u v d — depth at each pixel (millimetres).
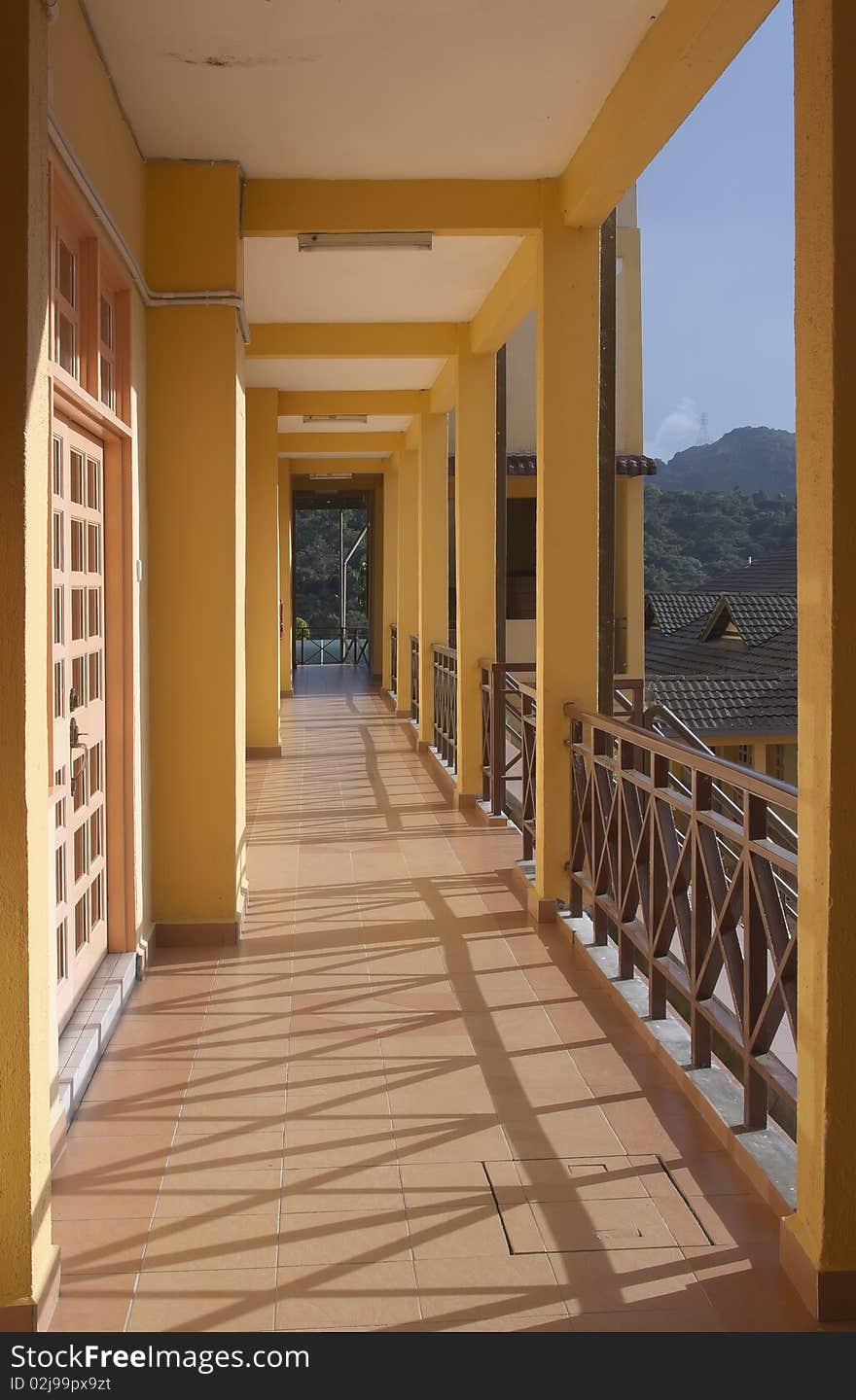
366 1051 3805
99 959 4383
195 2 3537
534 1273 2523
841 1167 2352
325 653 25375
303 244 5227
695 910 3467
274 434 10109
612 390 5641
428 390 10219
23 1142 2285
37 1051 2361
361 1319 2352
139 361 4699
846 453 2311
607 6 3604
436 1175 2965
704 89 3662
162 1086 3535
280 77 4066
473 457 7980
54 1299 2410
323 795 8641
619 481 12969
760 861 2947
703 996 3469
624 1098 3428
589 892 4879
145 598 4863
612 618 5664
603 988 4406
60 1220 2752
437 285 6734
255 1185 2922
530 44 3850
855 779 2346
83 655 4020
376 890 5926
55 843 3562
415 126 4543
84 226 3723
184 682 4996
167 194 4855
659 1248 2617
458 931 5188
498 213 5152
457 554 8133
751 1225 2717
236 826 5113
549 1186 2906
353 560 33844
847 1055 2350
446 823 7594
